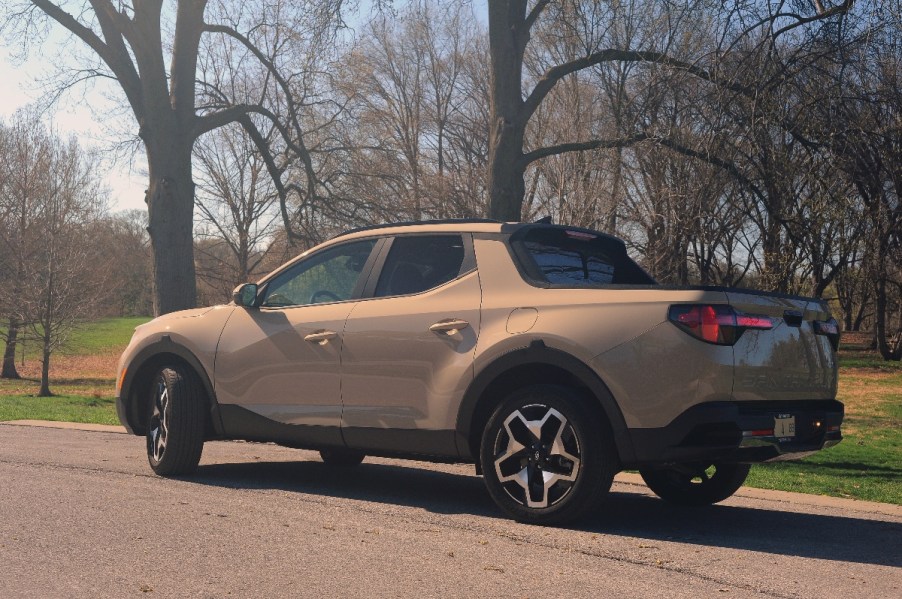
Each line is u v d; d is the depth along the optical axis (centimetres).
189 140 1697
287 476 747
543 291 570
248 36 1867
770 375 535
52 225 3164
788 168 1198
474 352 576
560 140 2172
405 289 630
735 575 441
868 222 1377
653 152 1493
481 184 3048
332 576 419
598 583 417
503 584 411
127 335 5691
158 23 1672
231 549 468
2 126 3344
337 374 639
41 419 1414
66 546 467
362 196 2006
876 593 418
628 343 527
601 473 529
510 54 1373
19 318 3030
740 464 642
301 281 689
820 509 673
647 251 1773
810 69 1125
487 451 562
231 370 695
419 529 529
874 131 1230
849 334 5506
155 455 725
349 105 2056
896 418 2005
